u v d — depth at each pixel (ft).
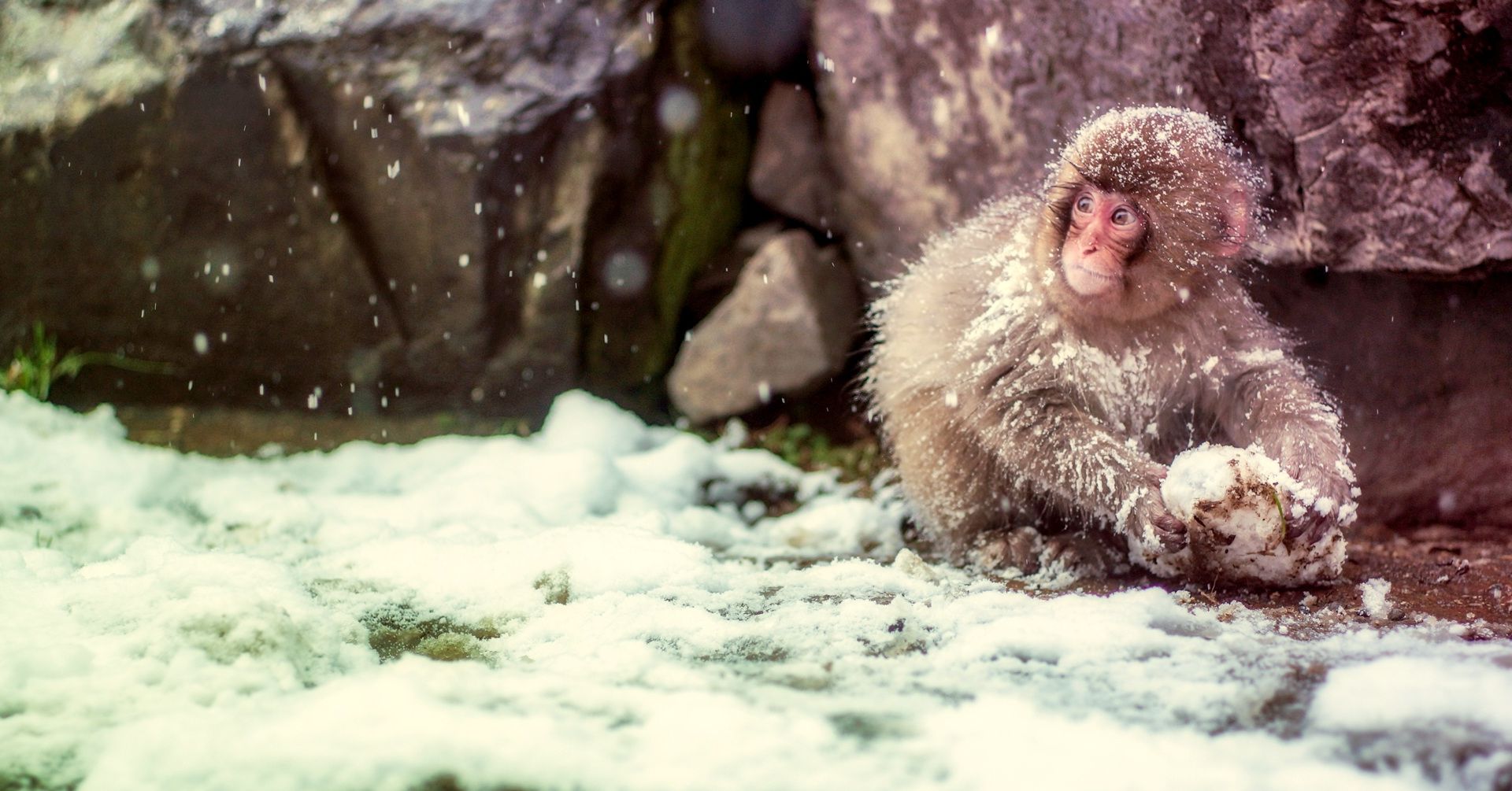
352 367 34.14
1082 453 22.48
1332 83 24.03
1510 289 24.99
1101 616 18.52
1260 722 15.01
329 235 33.04
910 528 27.14
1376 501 26.61
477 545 22.56
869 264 33.94
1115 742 14.11
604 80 32.37
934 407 24.80
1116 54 26.86
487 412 34.37
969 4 29.37
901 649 17.92
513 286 33.50
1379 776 13.30
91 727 14.98
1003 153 29.78
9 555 20.92
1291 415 22.47
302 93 32.07
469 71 32.04
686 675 16.66
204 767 13.84
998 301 23.43
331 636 17.76
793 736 14.48
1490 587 21.54
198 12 32.01
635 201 33.86
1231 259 22.61
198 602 17.39
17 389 32.83
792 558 24.95
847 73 32.45
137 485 26.86
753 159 35.88
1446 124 23.31
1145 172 21.67
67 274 33.50
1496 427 25.64
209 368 34.30
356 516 25.98
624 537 22.47
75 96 32.45
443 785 13.65
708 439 34.01
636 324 34.99
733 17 34.09
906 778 13.50
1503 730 14.46
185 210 32.94
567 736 14.38
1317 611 20.10
